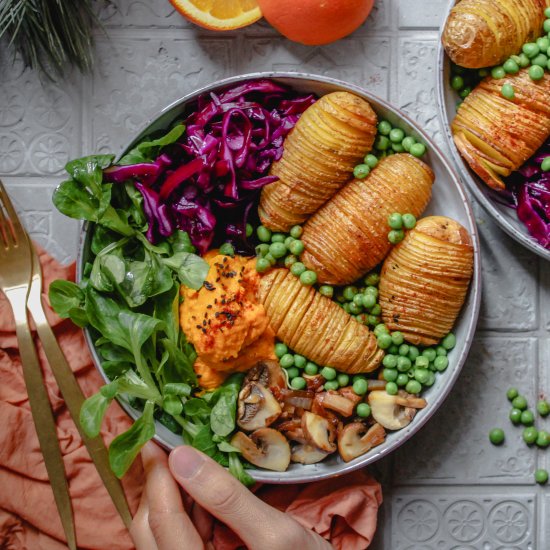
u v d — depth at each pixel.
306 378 0.90
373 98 0.88
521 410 0.95
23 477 0.93
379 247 0.88
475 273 0.88
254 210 0.91
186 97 0.88
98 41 0.95
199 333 0.88
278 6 0.90
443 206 0.90
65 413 0.93
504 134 0.89
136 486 0.92
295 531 0.87
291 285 0.89
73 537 0.91
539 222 0.91
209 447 0.88
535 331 0.95
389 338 0.89
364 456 0.88
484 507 0.96
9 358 0.94
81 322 0.88
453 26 0.88
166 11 0.95
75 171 0.87
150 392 0.87
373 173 0.89
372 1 0.91
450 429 0.95
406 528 0.95
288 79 0.89
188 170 0.88
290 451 0.89
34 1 0.90
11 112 0.95
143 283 0.88
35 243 0.95
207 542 0.93
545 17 0.90
